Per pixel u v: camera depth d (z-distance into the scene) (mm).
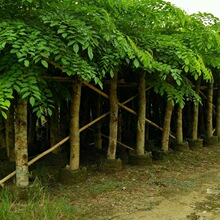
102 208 4047
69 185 4809
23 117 4262
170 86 5672
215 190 4832
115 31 4133
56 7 4082
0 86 3529
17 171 4289
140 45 5188
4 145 6699
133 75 6500
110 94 5617
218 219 3830
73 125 4949
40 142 7734
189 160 6652
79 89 4926
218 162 6629
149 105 8859
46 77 4391
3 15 4023
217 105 9000
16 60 3830
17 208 3873
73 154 4961
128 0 4691
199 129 9281
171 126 8938
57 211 3725
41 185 4516
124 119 8531
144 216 3867
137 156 6031
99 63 4445
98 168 5629
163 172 5715
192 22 5672
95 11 4035
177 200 4406
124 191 4684
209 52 6285
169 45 5242
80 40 3773
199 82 7672
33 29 3842
